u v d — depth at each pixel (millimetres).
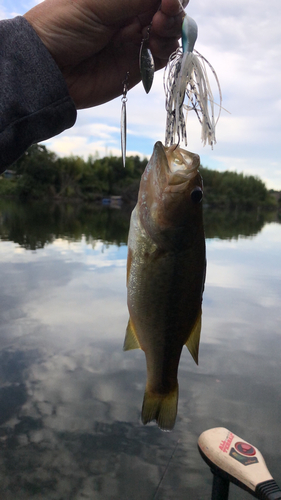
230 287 1633
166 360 356
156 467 612
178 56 325
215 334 1106
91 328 1100
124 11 317
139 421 710
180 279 344
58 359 916
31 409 735
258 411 741
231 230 4562
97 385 818
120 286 1549
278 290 1601
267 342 1055
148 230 344
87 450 641
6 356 924
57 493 561
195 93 324
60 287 1512
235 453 332
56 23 314
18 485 574
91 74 379
